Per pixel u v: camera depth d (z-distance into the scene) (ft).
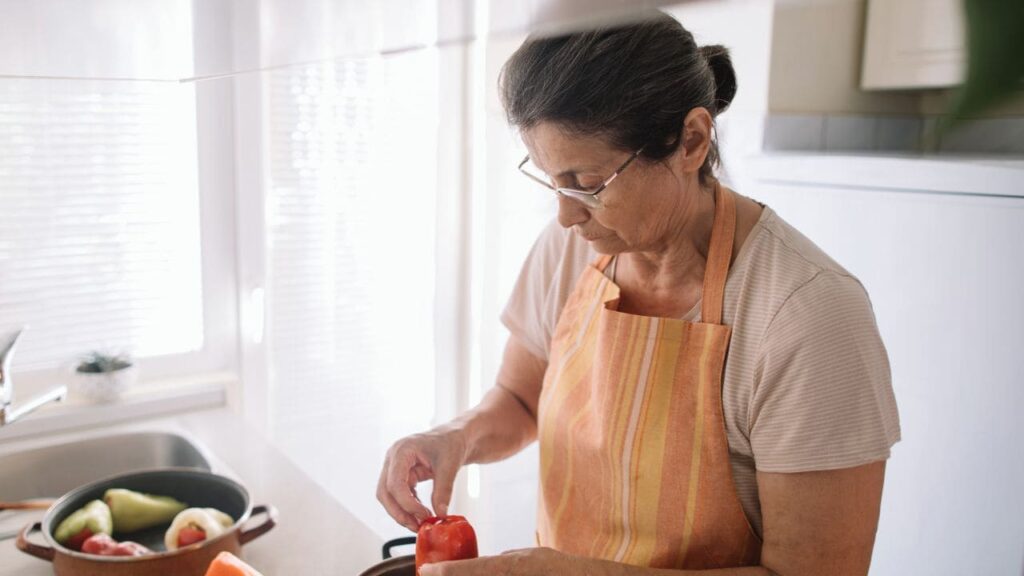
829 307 2.45
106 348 5.07
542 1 0.78
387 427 6.48
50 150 4.75
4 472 4.35
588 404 3.06
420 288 6.48
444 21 0.93
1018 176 4.33
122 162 5.01
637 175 2.32
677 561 2.78
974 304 4.69
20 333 4.05
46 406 4.81
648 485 2.80
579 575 2.48
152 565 2.86
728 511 2.69
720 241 2.69
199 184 5.32
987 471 4.75
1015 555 4.66
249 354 5.68
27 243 4.79
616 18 0.72
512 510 7.41
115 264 5.11
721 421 2.64
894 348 5.13
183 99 5.15
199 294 5.45
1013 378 4.58
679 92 2.23
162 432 4.74
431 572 2.46
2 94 4.54
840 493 2.39
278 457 4.56
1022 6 0.44
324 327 6.03
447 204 6.49
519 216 6.86
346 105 5.82
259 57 1.40
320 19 1.15
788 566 2.47
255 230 5.56
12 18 1.28
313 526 3.70
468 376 6.89
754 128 5.79
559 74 2.15
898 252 5.00
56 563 2.94
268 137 5.51
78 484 4.57
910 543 5.15
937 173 4.66
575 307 3.28
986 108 0.46
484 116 6.44
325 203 5.87
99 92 4.84
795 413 2.42
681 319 2.80
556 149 2.28
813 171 5.36
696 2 0.63
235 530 3.07
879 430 2.39
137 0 1.29
